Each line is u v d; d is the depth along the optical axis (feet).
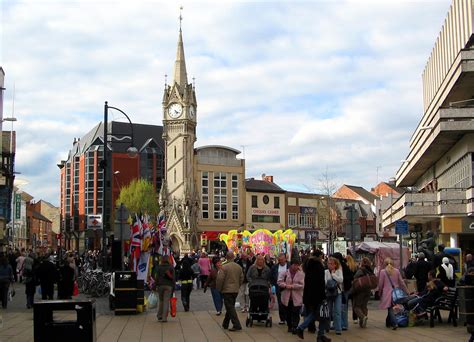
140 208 270.87
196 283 119.65
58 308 32.53
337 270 52.75
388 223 212.02
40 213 555.28
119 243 92.32
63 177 408.46
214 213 293.64
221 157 299.79
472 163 121.80
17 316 67.97
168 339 50.57
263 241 159.22
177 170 281.74
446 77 127.65
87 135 377.71
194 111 288.71
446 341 47.78
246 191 303.68
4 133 192.34
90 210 348.59
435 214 130.41
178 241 274.36
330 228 245.24
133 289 69.10
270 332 54.44
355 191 388.98
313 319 48.11
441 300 56.95
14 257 132.05
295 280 53.31
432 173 169.78
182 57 291.17
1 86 137.18
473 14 122.62
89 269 108.58
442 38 157.28
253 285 58.23
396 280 56.44
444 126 118.93
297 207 323.37
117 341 49.70
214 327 58.13
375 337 50.42
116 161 344.69
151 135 363.97
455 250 91.91
